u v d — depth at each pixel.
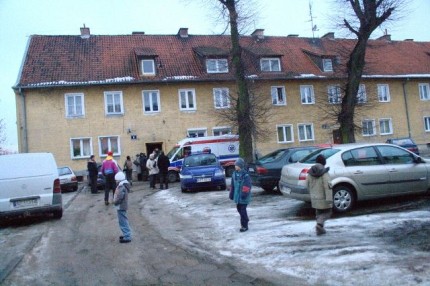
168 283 5.66
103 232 9.49
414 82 35.16
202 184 16.22
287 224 8.80
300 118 31.17
